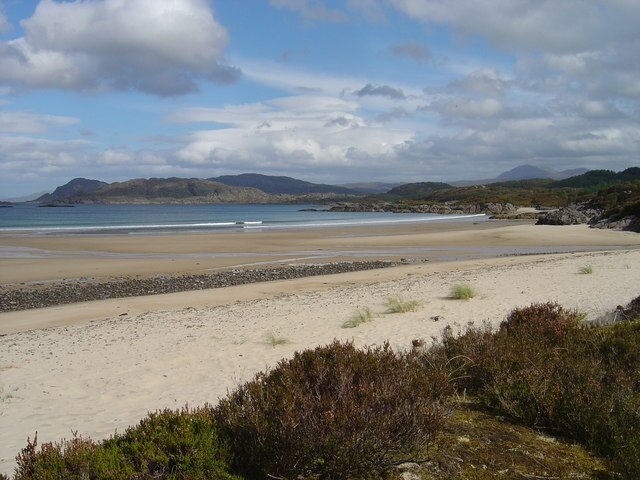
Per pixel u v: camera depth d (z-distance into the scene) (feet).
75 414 21.30
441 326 34.27
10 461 16.29
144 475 10.67
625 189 264.11
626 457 11.57
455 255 100.12
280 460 11.17
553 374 16.24
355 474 11.49
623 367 17.39
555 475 11.57
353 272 74.79
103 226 199.00
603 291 44.29
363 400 12.42
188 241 129.29
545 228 175.73
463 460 12.14
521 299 42.70
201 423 12.23
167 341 34.55
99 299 59.72
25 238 135.74
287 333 34.96
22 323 46.47
